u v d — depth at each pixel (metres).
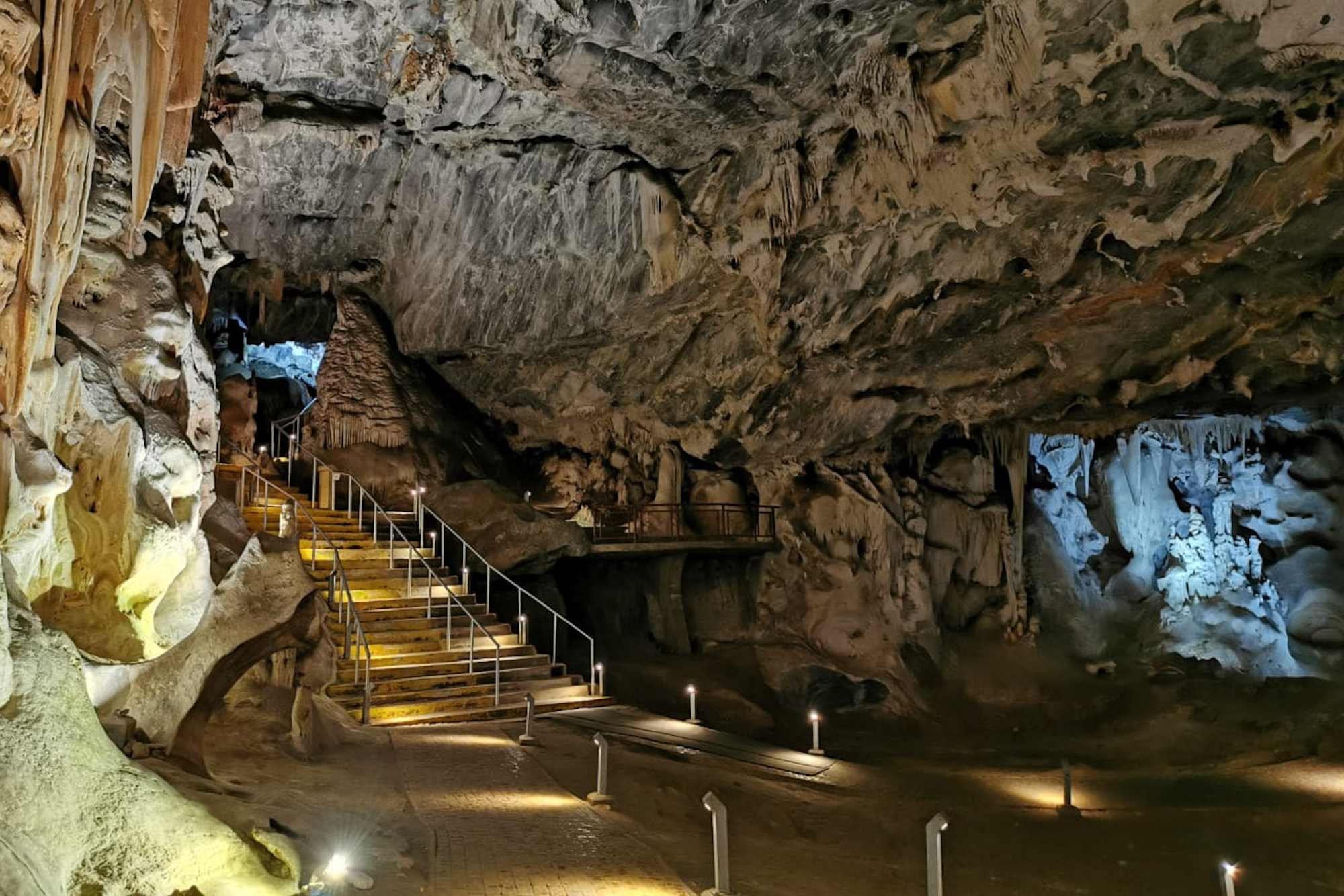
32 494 6.24
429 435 21.34
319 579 16.06
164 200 10.39
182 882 5.48
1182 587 26.09
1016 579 25.00
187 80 9.70
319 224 19.66
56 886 4.79
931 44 13.86
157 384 9.46
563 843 8.09
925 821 11.66
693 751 13.33
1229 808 13.28
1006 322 18.69
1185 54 12.20
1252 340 18.06
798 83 14.92
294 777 9.05
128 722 7.21
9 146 5.98
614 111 15.88
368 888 6.43
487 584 17.11
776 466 23.95
